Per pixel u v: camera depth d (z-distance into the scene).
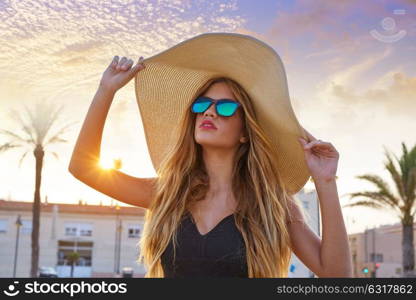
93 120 2.33
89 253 43.59
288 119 2.35
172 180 2.39
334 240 2.15
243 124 2.47
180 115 2.70
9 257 42.66
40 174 25.28
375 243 53.62
